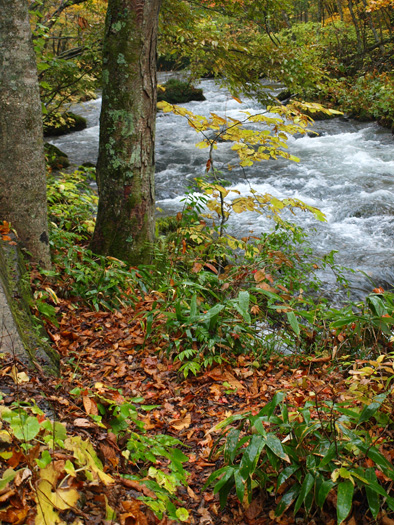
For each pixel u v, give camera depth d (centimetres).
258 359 405
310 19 3394
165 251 554
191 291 464
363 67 1906
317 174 1220
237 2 806
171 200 1071
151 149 537
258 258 566
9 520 164
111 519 183
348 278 706
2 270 359
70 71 808
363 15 2336
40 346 327
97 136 1655
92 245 548
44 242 452
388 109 1326
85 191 757
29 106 420
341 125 1720
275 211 512
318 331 454
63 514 178
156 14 508
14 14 401
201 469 271
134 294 491
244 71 780
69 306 450
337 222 945
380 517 214
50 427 202
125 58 502
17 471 175
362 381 254
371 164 1280
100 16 879
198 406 338
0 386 258
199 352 384
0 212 427
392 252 803
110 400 269
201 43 725
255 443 228
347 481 210
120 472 240
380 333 386
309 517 226
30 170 429
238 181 1193
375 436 248
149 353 403
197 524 229
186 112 476
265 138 478
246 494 240
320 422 238
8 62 406
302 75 782
